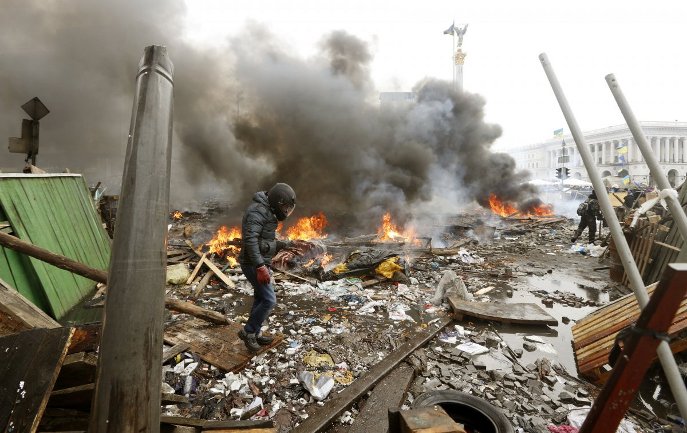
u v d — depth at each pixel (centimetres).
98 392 119
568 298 562
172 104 152
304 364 347
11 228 384
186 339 379
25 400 154
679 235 511
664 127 5438
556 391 308
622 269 647
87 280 504
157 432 125
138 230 129
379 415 270
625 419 269
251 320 352
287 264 730
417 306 517
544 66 156
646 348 112
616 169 5303
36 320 239
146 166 136
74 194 570
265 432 210
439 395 281
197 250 805
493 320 460
